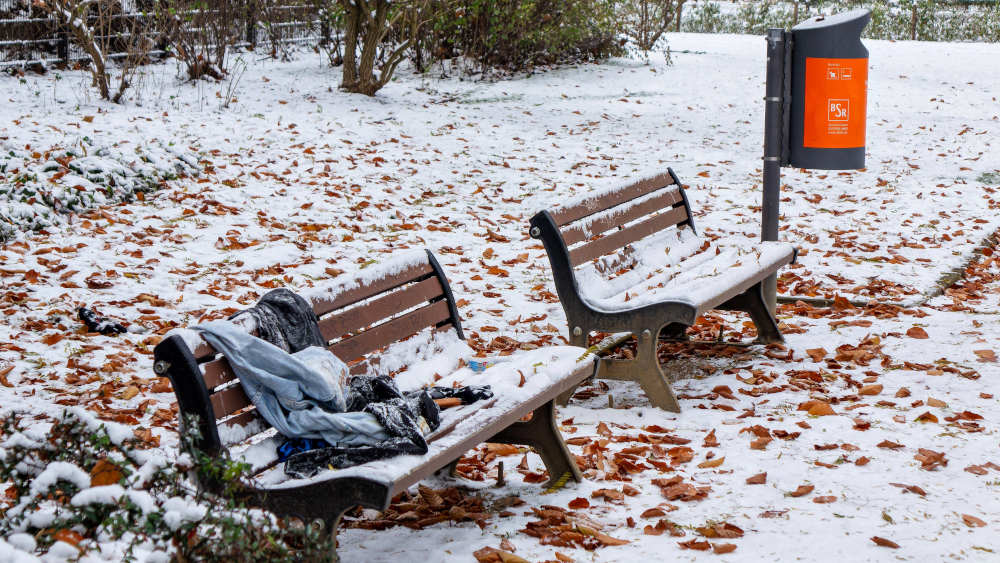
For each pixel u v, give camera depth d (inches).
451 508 159.2
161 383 221.5
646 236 259.3
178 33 661.3
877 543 141.2
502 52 772.6
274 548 103.6
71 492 100.7
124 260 317.7
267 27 816.3
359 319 165.3
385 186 438.3
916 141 573.9
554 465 169.0
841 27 248.1
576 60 831.7
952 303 289.4
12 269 302.4
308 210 394.6
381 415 139.8
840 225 393.7
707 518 151.9
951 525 147.7
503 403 156.4
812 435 187.8
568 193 446.3
